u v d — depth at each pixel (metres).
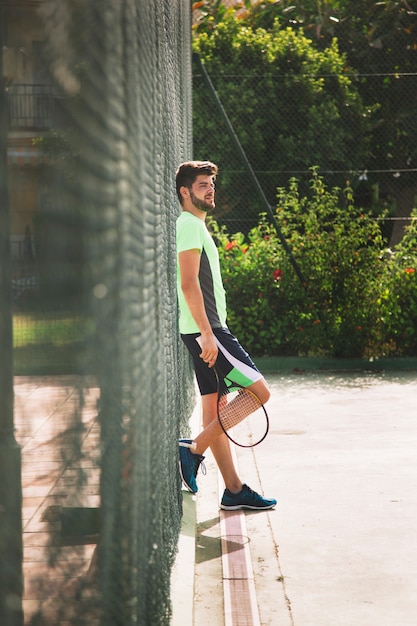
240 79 14.20
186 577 4.67
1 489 1.75
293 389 11.37
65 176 1.83
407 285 12.90
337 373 12.59
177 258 6.27
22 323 1.71
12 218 1.69
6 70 1.68
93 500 2.11
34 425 1.76
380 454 7.85
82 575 2.02
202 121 14.27
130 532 2.62
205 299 6.02
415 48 14.96
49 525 1.84
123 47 2.56
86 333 2.01
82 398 2.00
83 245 1.98
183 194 6.00
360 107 14.82
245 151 14.39
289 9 15.26
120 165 2.46
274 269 12.91
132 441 2.65
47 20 1.74
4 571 1.75
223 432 6.08
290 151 14.48
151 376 3.32
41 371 1.76
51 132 1.75
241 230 14.40
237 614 4.39
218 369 6.04
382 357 12.99
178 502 5.53
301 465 7.52
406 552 5.36
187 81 9.23
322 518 6.06
